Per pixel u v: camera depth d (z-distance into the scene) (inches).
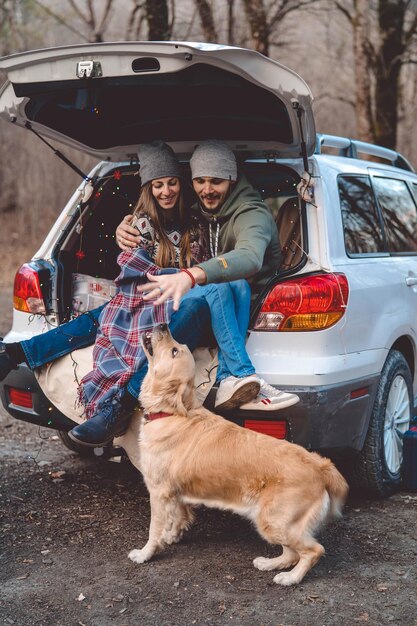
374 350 156.6
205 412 132.0
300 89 137.1
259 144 165.0
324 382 139.0
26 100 157.8
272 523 121.6
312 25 509.7
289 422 137.7
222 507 127.6
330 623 113.6
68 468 185.9
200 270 130.0
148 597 121.2
